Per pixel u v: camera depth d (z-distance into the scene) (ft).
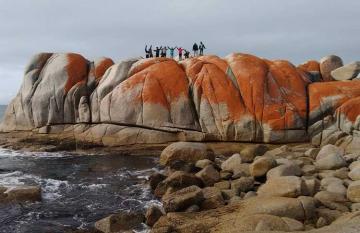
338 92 108.47
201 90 110.11
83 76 123.24
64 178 78.18
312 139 104.73
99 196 65.05
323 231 39.01
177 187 63.87
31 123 121.39
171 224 47.03
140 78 113.09
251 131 104.68
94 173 82.89
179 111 108.99
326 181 60.80
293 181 53.06
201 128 107.96
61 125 118.52
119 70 118.21
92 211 57.47
